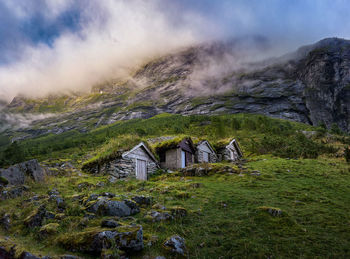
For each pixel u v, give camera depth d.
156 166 22.12
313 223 7.88
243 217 8.20
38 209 7.63
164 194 11.02
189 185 12.59
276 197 10.66
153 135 62.81
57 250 5.80
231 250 6.19
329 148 25.80
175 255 5.81
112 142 21.22
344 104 160.88
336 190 11.98
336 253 6.08
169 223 7.68
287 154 25.73
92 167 20.12
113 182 15.98
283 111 169.38
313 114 163.88
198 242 6.53
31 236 6.54
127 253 5.69
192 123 84.50
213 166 17.50
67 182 14.30
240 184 13.30
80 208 8.27
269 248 6.31
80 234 6.12
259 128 61.16
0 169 12.57
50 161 28.06
